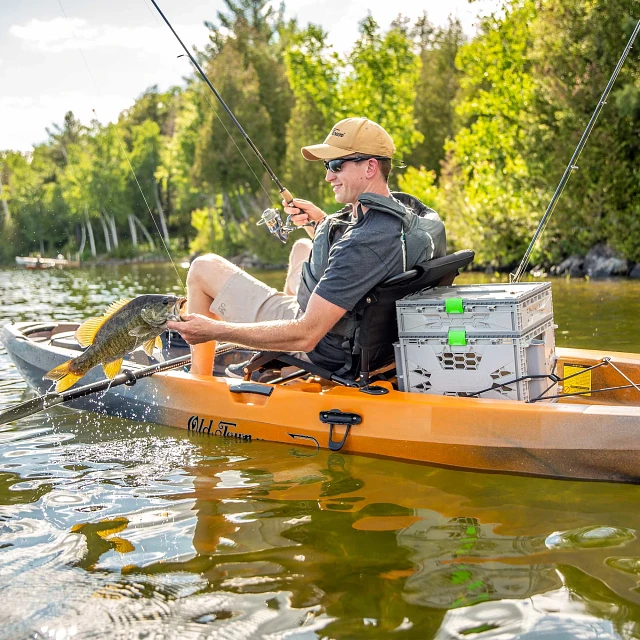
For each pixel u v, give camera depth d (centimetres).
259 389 413
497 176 1944
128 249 5734
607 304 1002
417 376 378
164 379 450
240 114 3828
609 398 408
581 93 1714
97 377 487
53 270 3328
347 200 380
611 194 1683
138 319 357
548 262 1806
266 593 254
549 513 310
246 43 4331
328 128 3366
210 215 4138
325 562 274
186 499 339
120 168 5934
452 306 358
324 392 393
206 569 273
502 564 268
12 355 570
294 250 471
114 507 333
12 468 390
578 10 1723
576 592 247
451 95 4109
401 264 361
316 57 3322
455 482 346
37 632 237
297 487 347
